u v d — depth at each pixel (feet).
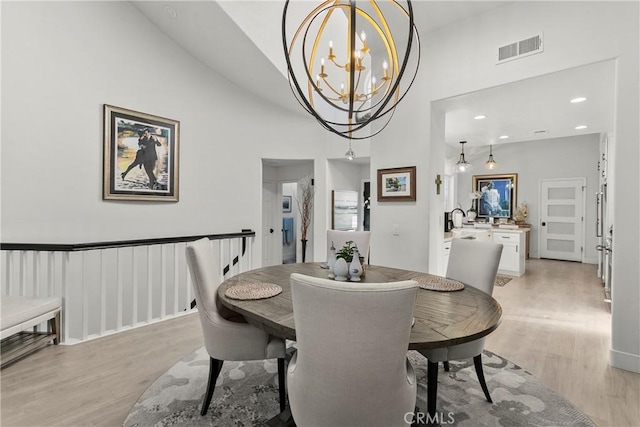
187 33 12.80
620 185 7.60
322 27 7.03
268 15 12.53
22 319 7.71
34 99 10.07
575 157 23.40
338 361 3.66
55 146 10.51
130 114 12.20
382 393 3.75
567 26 8.36
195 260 5.96
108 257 11.95
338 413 3.83
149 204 12.94
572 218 23.57
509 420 5.82
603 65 8.13
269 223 21.38
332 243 10.74
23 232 9.94
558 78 9.05
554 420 5.84
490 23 9.64
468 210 27.50
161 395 6.56
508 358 8.27
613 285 7.76
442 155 11.99
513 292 14.85
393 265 11.81
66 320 9.07
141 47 12.60
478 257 7.27
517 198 25.63
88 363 7.89
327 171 18.29
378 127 12.27
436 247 11.52
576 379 7.21
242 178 16.08
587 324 10.67
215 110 15.12
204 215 14.75
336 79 16.53
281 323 4.65
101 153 11.53
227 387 6.89
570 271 19.88
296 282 3.70
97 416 5.89
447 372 7.57
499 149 26.23
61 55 10.57
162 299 11.00
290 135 17.46
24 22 9.84
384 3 9.36
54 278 9.40
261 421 5.79
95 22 11.35
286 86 14.58
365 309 3.42
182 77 13.94
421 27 10.60
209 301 6.07
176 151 13.66
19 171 9.85
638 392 6.69
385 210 12.06
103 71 11.55
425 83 11.00
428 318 4.80
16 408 6.10
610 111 13.43
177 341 9.23
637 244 7.44
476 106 12.46
